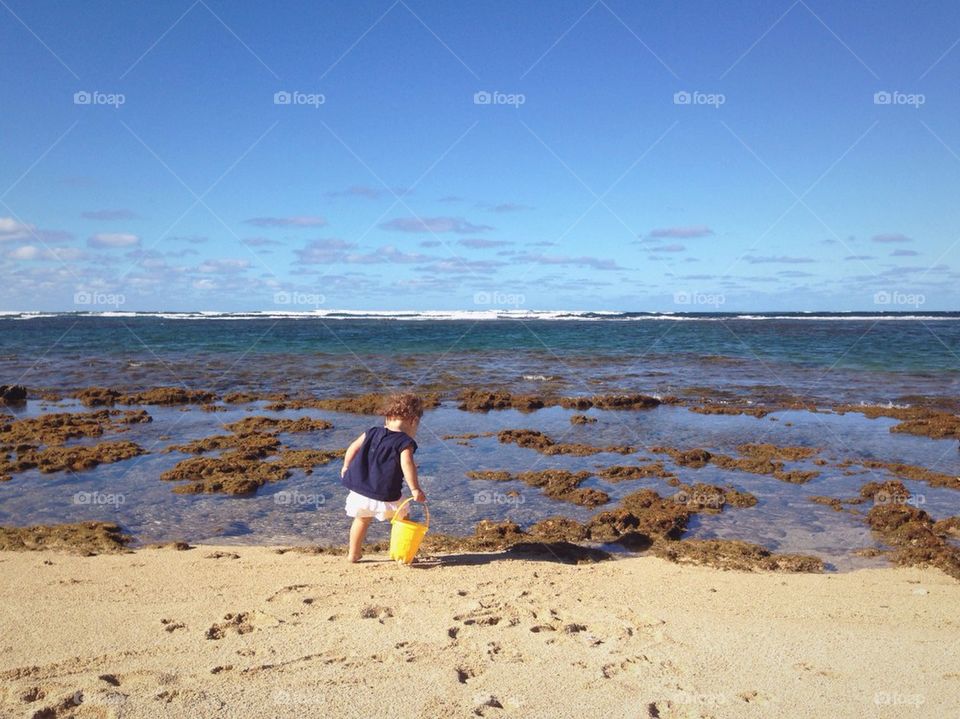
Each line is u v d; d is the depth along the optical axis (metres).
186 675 4.05
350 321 71.06
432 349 32.25
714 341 36.91
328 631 4.75
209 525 7.99
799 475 10.27
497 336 41.56
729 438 13.05
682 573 6.37
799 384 20.67
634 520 7.97
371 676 4.07
